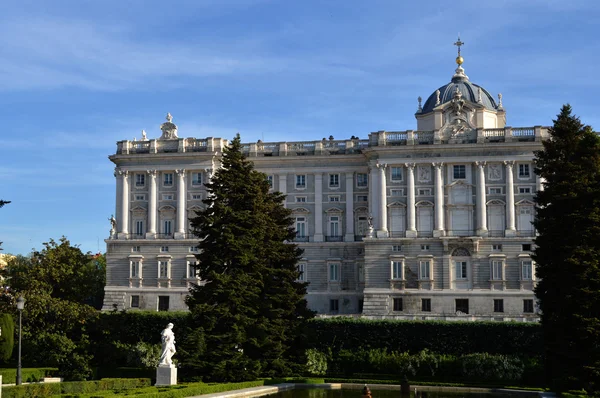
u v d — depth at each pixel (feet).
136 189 468.75
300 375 304.91
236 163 293.84
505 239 420.77
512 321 342.85
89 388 241.76
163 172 466.29
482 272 421.59
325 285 452.76
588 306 244.42
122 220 465.47
